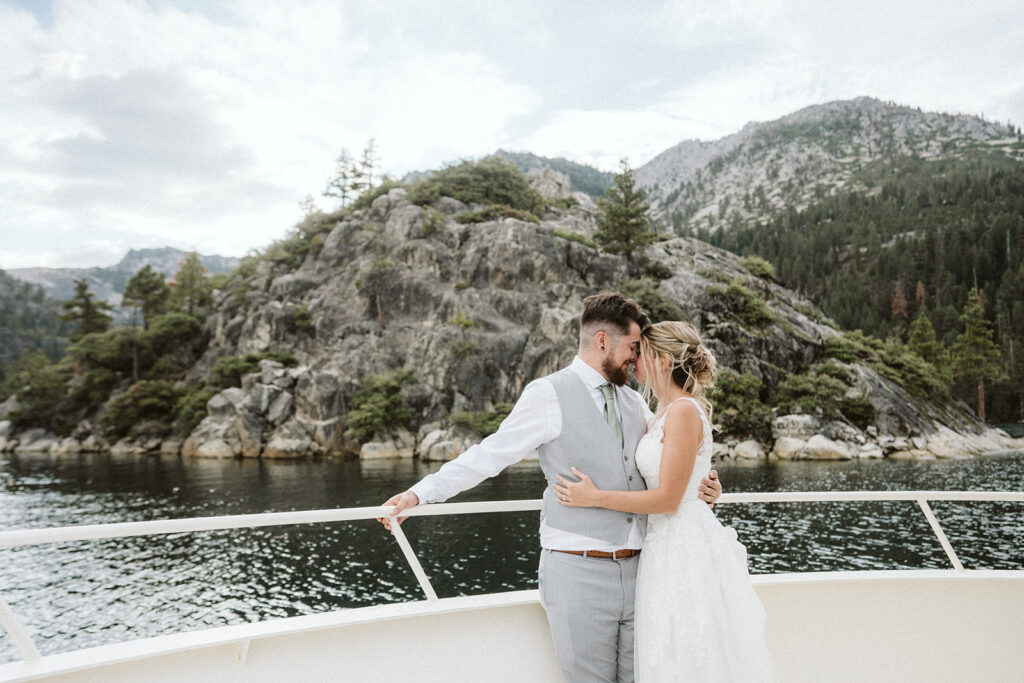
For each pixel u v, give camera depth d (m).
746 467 41.16
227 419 56.06
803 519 24.69
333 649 1.71
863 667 2.21
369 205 80.94
